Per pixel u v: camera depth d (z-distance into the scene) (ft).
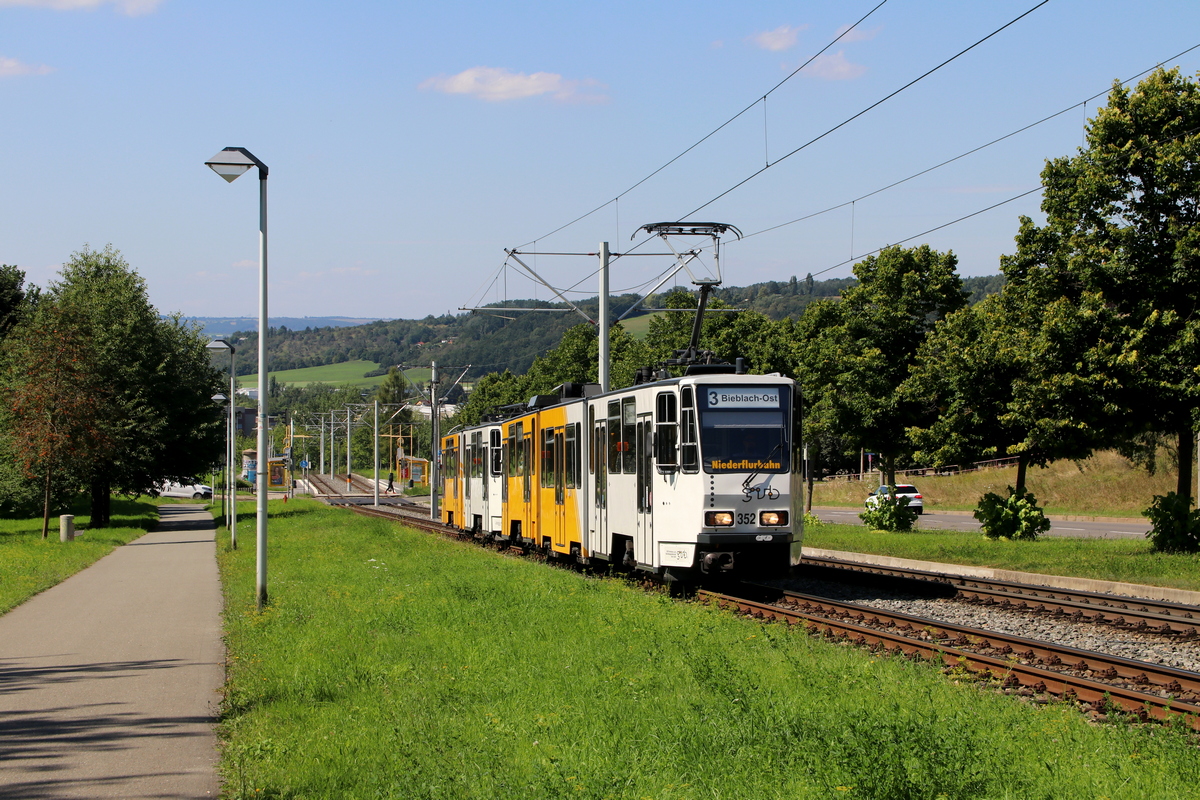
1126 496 164.04
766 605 49.73
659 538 55.57
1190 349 64.49
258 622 47.06
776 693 28.58
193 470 173.88
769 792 20.39
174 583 70.64
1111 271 67.15
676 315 155.33
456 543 98.02
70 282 164.76
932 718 24.31
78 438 123.65
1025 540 82.02
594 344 229.45
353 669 34.37
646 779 21.52
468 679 32.27
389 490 335.88
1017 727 25.04
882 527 99.45
